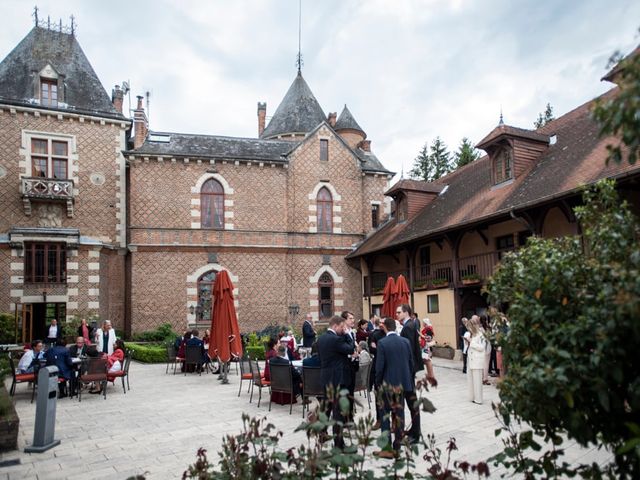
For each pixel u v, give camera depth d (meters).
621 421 3.37
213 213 24.67
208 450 7.04
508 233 17.55
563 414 3.49
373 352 8.62
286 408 9.94
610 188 3.93
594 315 3.24
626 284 2.93
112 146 23.77
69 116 22.77
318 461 3.39
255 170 25.48
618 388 3.35
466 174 23.66
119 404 10.52
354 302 26.69
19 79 22.91
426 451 6.74
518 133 17.67
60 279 21.77
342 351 7.04
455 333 18.78
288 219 25.92
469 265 18.53
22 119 22.05
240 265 24.70
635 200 12.19
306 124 31.91
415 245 21.45
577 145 15.92
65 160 22.78
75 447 7.30
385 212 28.27
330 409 6.90
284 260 25.44
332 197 26.98
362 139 32.81
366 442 3.61
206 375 15.24
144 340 22.25
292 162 26.33
